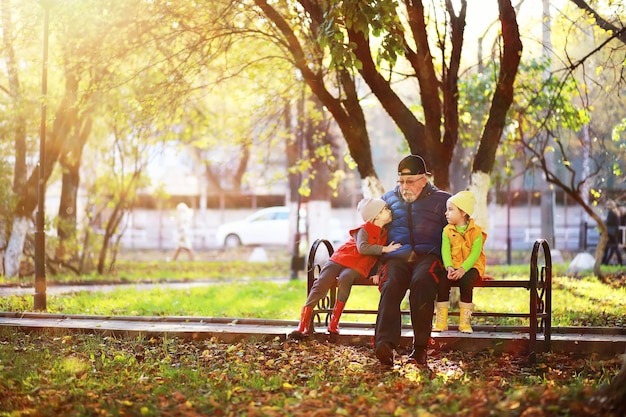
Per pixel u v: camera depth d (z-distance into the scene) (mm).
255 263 31172
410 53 13047
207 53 14250
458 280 8781
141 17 14031
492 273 21141
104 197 25375
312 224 27500
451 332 10242
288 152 26312
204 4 13562
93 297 15828
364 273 9172
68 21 14297
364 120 13727
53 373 8141
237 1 13156
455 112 13289
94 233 25156
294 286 19234
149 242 45281
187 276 24219
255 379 7914
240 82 17484
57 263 23844
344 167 37938
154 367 8664
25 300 14836
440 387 7430
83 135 23344
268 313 12906
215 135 22750
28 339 10648
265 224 39969
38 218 13562
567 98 15945
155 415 6477
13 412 6543
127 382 7867
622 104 17672
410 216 8961
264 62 16141
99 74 15656
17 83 21438
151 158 23281
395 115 13148
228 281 22328
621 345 9508
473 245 8680
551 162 26141
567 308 13195
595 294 15391
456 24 13180
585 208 18891
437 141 13117
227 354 9539
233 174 43219
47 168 21672
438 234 8891
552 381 7734
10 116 21266
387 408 6426
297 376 8117
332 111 13617
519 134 18578
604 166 19953
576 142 23328
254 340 10258
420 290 8594
